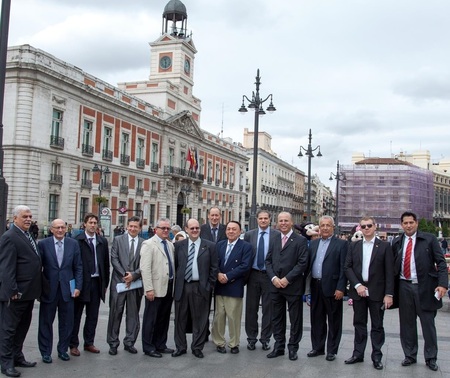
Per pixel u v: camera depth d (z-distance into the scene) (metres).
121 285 8.15
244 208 74.56
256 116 20.91
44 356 7.46
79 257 7.85
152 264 8.05
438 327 10.95
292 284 8.05
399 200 65.69
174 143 51.84
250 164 88.56
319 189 151.00
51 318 7.53
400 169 66.12
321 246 8.30
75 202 36.19
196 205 57.41
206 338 9.12
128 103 43.09
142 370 7.13
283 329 8.16
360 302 7.85
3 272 6.88
